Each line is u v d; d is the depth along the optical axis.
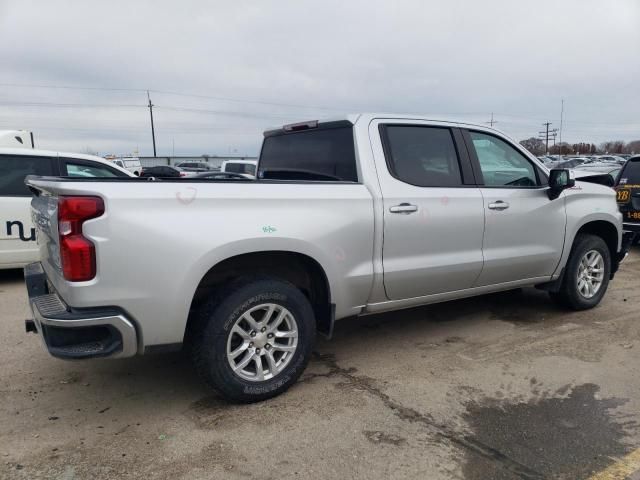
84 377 3.83
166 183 3.02
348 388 3.63
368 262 3.80
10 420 3.19
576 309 5.40
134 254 2.87
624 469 2.68
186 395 3.54
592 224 5.43
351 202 3.68
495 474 2.64
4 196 6.32
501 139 4.73
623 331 4.80
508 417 3.22
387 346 4.47
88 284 2.79
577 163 35.81
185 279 3.01
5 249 6.36
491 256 4.48
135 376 3.85
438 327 4.96
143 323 2.95
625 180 8.63
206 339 3.18
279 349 3.46
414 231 3.99
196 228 3.04
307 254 3.45
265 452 2.84
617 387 3.63
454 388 3.62
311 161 4.36
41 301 3.11
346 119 4.02
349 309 3.82
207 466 2.71
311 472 2.66
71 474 2.64
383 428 3.09
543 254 4.86
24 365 4.03
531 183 4.88
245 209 3.24
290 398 3.48
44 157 6.65
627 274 7.30
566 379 3.76
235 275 3.47
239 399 3.33
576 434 3.02
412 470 2.68
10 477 2.61
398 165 4.03
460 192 4.27
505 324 5.04
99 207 2.80
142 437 3.00
